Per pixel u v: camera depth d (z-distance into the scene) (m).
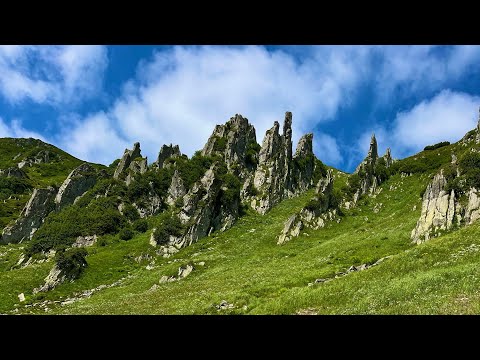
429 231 50.00
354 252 52.47
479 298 23.25
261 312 31.05
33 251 75.38
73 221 81.88
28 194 123.50
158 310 39.00
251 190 92.25
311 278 41.88
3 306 51.97
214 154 101.44
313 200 76.81
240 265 59.09
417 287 28.11
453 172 54.00
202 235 76.00
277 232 75.06
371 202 86.06
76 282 60.25
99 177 104.50
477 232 38.31
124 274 63.62
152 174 95.25
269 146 103.44
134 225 82.94
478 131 85.75
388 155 106.00
